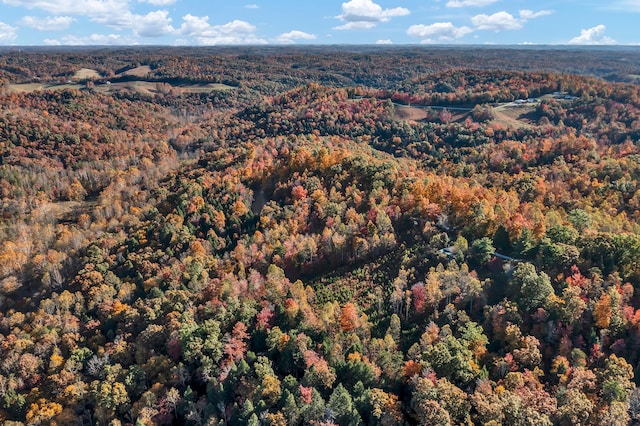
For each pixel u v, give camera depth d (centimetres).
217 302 11562
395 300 11469
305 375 9162
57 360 10812
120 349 10731
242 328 10606
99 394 9544
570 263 11338
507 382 8819
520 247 12144
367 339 10506
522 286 10600
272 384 8894
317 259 13862
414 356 9856
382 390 8956
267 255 13962
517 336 9738
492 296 11262
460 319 10631
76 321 12238
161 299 12050
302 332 10381
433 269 11925
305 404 8494
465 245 12656
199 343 10144
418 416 8331
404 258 12975
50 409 9488
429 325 10525
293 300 11431
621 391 8288
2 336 11906
